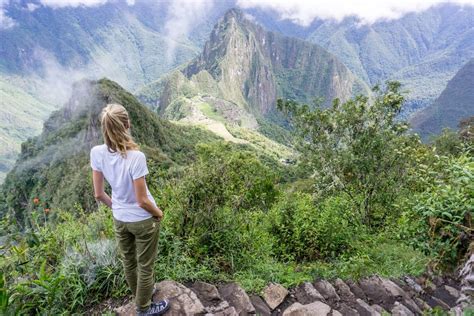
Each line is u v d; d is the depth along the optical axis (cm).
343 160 882
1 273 351
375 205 934
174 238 489
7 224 454
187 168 554
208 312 386
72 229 520
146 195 305
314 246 693
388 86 870
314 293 472
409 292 522
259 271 512
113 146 295
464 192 528
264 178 970
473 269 435
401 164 884
